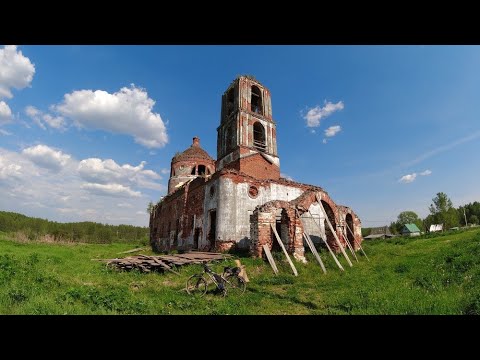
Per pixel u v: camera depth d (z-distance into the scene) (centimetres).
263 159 2695
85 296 802
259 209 1759
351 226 2319
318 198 2047
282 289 1168
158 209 3731
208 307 841
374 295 879
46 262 1594
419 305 729
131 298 858
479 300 668
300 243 1809
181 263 1508
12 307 690
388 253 2094
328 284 1228
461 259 1145
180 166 4034
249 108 2923
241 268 1166
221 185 2103
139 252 3206
